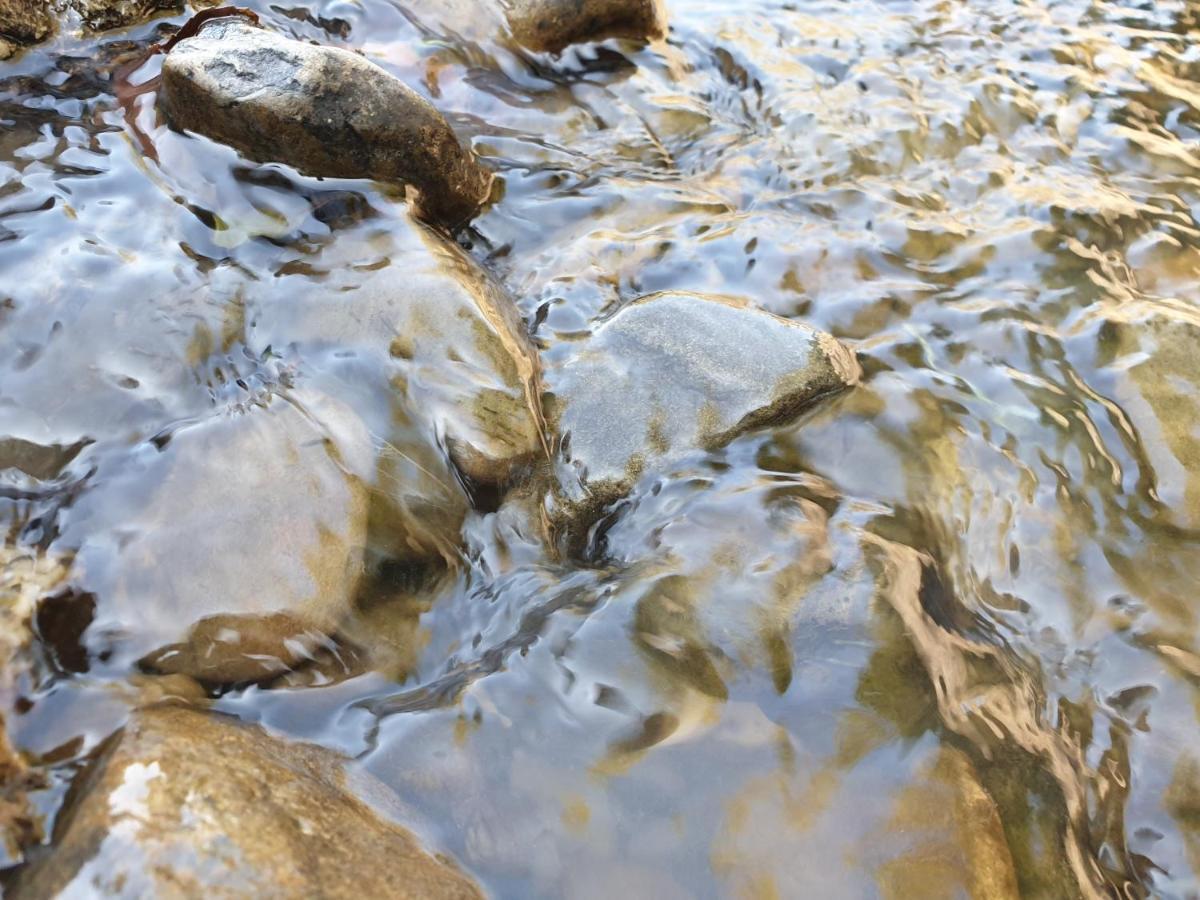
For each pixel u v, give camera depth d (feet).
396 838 1.15
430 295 1.72
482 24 2.59
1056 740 1.42
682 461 1.66
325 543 1.42
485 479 1.56
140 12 2.31
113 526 1.39
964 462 1.75
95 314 1.66
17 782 1.12
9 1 2.12
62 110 2.04
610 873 1.18
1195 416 1.83
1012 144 2.53
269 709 1.28
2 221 1.79
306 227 1.86
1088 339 1.99
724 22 2.86
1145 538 1.68
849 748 1.30
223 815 1.05
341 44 2.46
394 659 1.38
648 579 1.48
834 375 1.79
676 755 1.28
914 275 2.13
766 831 1.22
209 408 1.58
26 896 1.01
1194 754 1.42
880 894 1.17
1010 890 1.20
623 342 1.81
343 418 1.57
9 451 1.47
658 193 2.27
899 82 2.69
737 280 2.07
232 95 1.85
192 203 1.88
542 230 2.15
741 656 1.39
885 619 1.44
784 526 1.57
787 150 2.45
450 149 2.01
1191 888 1.31
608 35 2.65
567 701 1.33
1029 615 1.58
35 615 1.27
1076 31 2.99
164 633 1.30
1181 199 2.39
